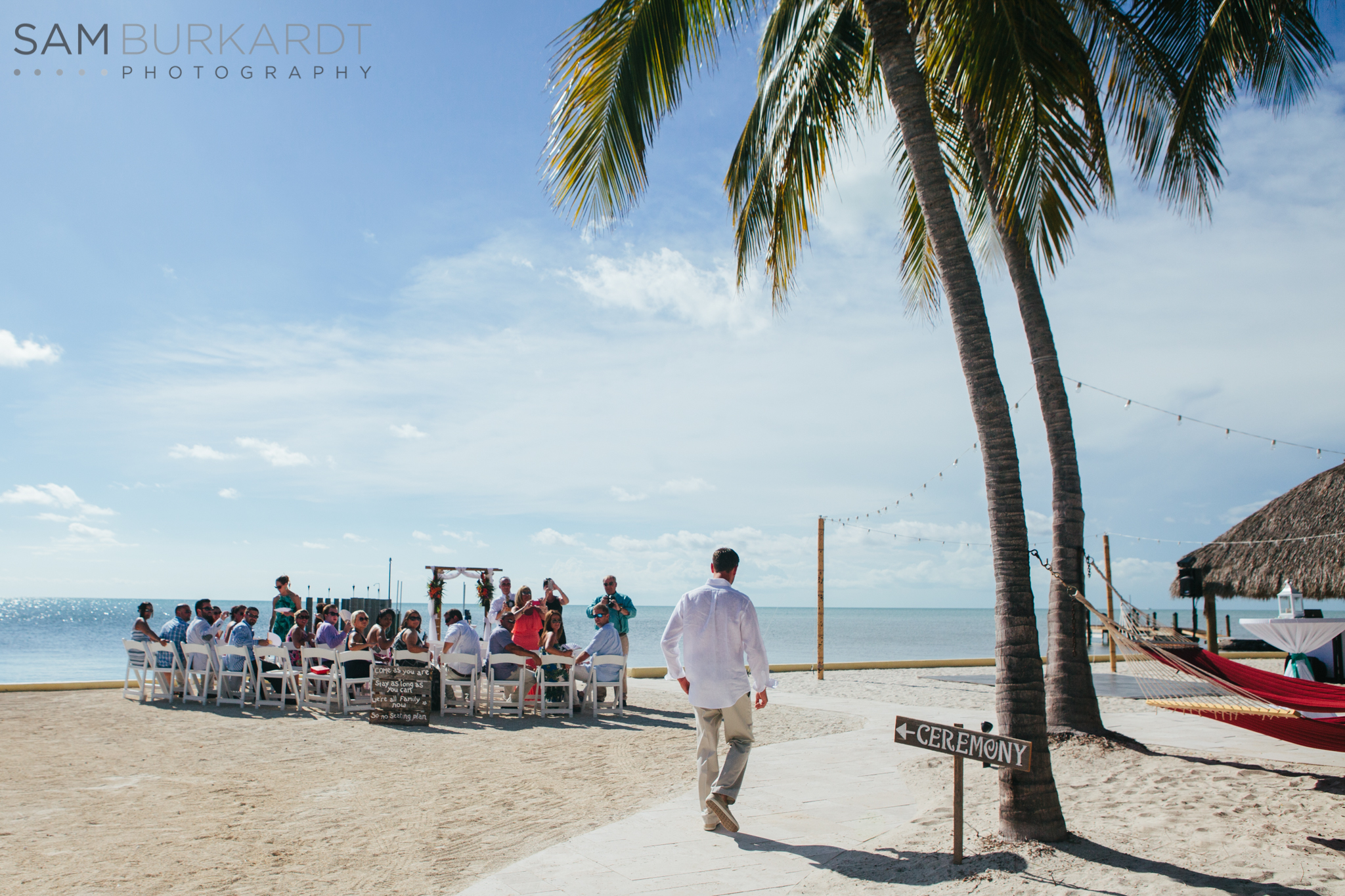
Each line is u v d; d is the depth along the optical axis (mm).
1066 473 8109
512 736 9320
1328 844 4602
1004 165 5516
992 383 4996
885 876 4250
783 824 5344
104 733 9352
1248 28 7531
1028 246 5867
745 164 8102
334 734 9359
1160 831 4895
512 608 13008
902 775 6926
